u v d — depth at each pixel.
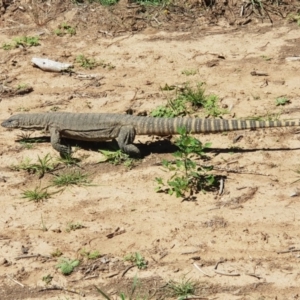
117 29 48.59
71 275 26.83
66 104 39.94
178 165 31.45
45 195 31.66
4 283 26.61
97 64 44.50
